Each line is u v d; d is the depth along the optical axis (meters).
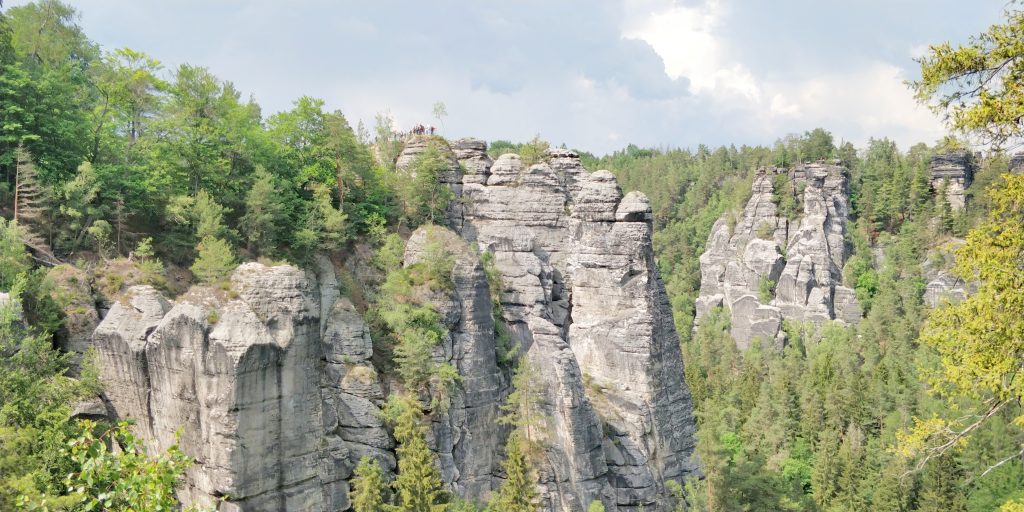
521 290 70.44
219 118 60.47
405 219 70.62
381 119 82.69
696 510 58.31
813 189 176.75
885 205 187.50
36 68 57.31
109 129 61.31
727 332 163.25
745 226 182.50
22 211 49.69
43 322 44.53
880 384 112.00
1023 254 23.52
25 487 30.17
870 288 166.75
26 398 38.12
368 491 46.59
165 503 20.17
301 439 45.91
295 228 60.47
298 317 45.81
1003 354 23.39
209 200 55.31
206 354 42.38
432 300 58.12
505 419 58.19
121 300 46.72
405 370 54.41
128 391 45.53
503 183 76.94
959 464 85.31
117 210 52.91
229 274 48.94
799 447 104.50
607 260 69.19
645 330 66.88
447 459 54.84
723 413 108.00
